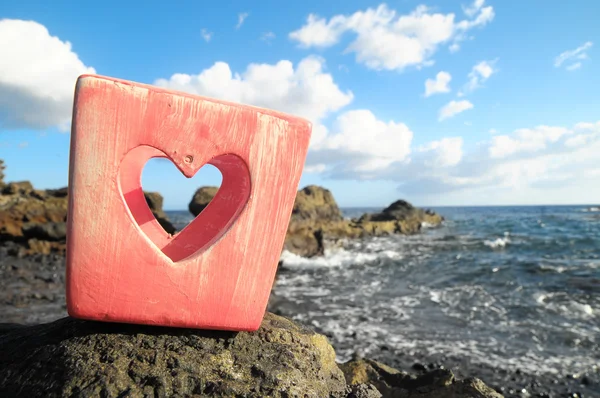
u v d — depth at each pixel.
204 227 2.33
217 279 1.98
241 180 2.13
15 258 13.62
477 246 20.58
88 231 1.79
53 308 7.80
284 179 2.04
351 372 3.49
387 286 11.62
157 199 20.92
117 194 1.81
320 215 24.78
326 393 2.17
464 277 12.70
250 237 2.01
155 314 1.92
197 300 1.96
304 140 2.05
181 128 1.85
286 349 2.15
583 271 12.80
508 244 20.80
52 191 23.97
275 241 2.07
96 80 1.74
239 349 2.08
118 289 1.85
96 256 1.81
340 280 12.70
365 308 9.00
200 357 1.96
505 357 6.13
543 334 7.12
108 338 1.94
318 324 7.74
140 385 1.77
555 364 5.88
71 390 1.69
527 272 13.04
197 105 1.86
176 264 1.91
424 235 27.31
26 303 8.12
